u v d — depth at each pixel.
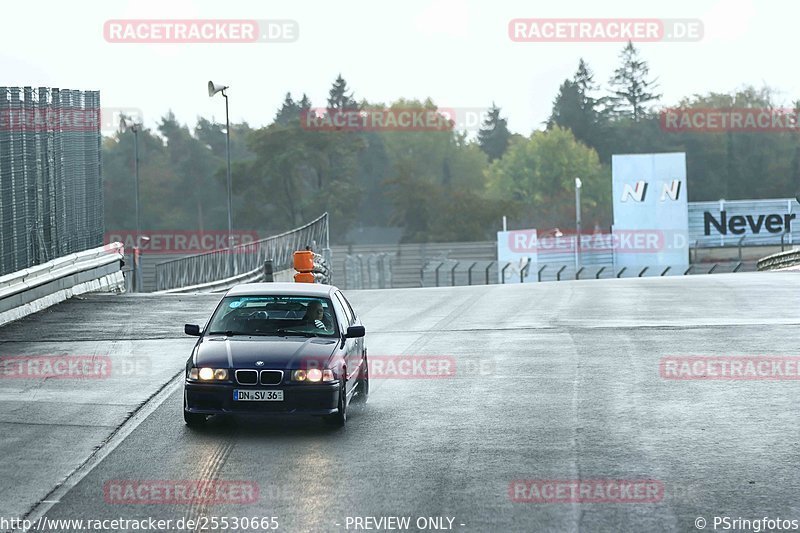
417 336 76.31
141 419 47.53
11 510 33.44
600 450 41.44
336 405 44.19
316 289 50.44
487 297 111.50
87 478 37.31
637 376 58.19
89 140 109.00
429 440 43.25
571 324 82.31
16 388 54.88
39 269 89.69
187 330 48.00
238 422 47.00
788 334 74.25
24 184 89.69
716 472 37.97
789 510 33.25
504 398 52.38
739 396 52.28
